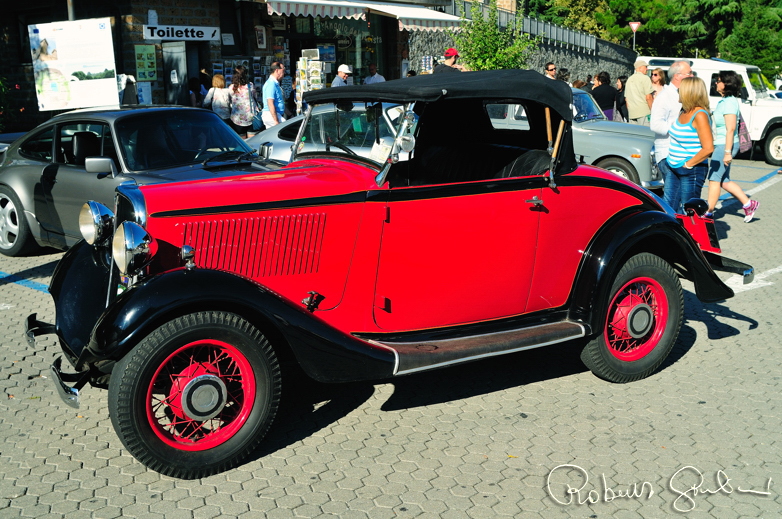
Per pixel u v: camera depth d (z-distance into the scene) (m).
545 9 39.91
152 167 6.21
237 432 3.38
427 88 3.56
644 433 3.76
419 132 4.04
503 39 13.37
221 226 3.53
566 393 4.30
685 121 6.79
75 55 9.20
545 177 4.07
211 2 12.41
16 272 6.91
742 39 31.66
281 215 3.61
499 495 3.20
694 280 4.62
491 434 3.77
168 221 3.44
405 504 3.12
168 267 3.46
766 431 3.77
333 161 4.11
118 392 3.09
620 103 14.19
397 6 14.97
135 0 11.22
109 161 6.01
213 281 3.22
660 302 4.48
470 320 4.11
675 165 6.92
